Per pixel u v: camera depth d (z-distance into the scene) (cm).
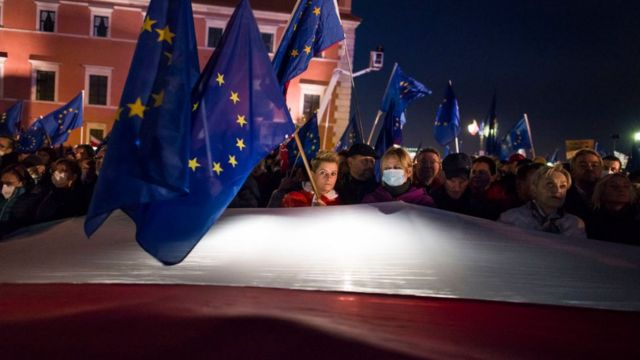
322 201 446
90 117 3262
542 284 180
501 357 123
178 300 154
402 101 834
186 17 251
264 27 3272
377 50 2005
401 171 412
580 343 134
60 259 195
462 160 459
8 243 219
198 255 201
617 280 184
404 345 126
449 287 174
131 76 241
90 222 214
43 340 120
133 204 218
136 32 3288
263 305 151
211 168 283
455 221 244
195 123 288
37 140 1262
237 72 304
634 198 410
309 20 509
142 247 209
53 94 3259
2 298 154
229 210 272
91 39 3256
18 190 496
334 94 3291
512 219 361
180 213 234
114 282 176
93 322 132
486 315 153
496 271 187
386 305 156
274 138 306
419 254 200
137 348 117
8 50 3212
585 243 224
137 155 228
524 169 452
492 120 1241
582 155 486
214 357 114
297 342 123
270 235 221
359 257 196
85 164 621
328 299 160
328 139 3275
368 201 414
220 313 142
